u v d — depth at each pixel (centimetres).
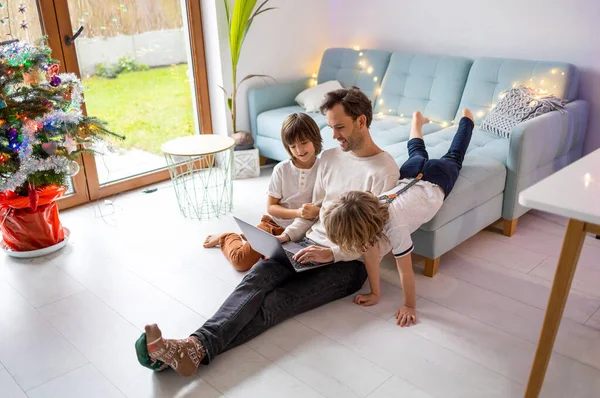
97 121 253
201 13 344
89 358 183
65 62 293
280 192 229
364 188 205
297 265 196
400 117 338
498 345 182
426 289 216
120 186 333
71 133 240
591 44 287
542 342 143
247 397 163
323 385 166
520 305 204
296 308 197
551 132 258
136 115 334
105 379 173
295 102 381
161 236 272
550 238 257
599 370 170
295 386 167
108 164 328
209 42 348
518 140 241
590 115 298
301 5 385
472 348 180
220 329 177
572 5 288
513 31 314
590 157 151
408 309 197
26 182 245
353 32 396
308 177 223
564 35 295
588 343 182
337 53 376
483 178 234
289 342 187
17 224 248
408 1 355
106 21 305
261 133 361
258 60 370
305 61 402
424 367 172
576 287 214
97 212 306
